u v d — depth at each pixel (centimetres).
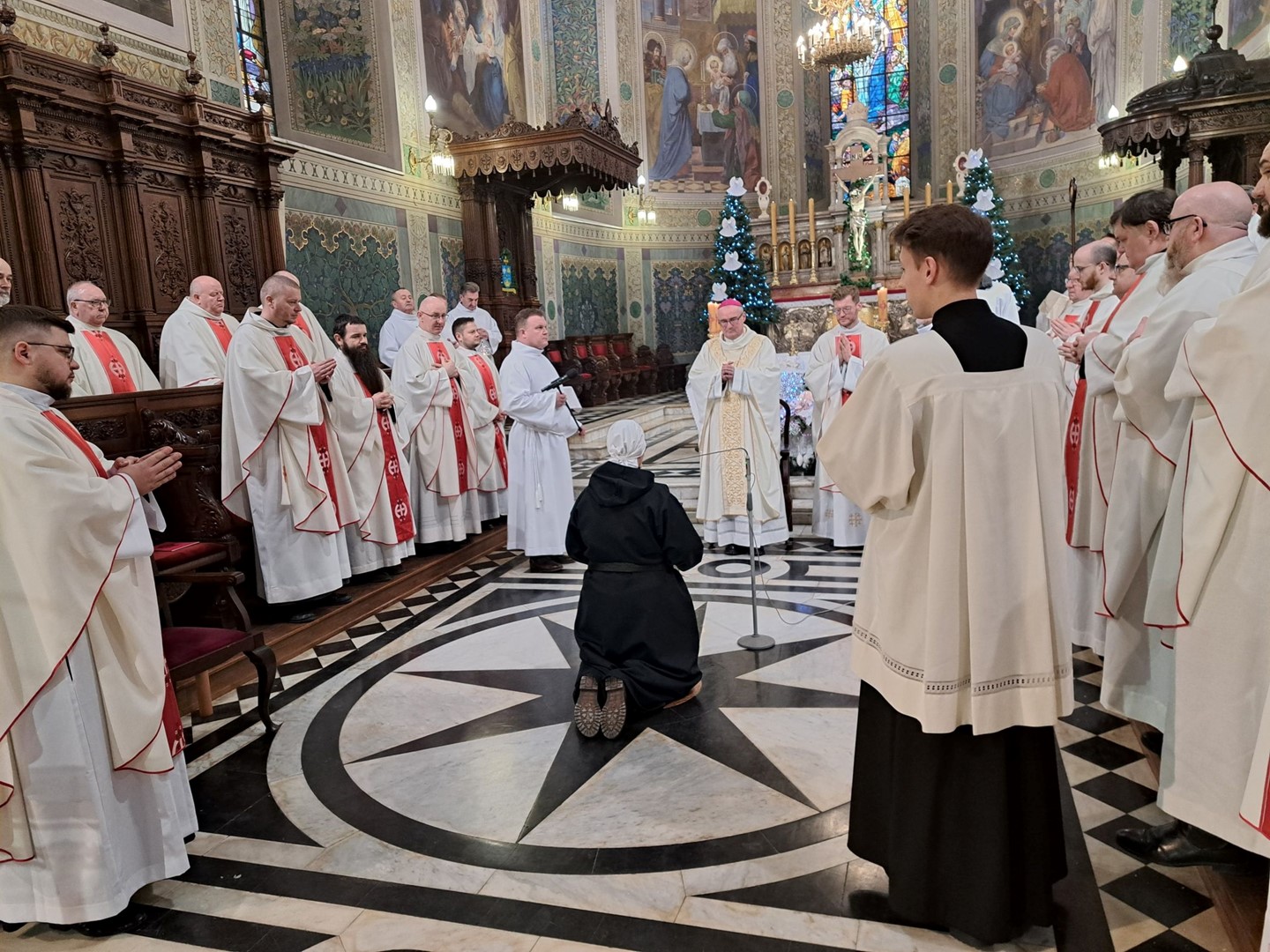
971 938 235
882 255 1627
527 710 409
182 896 276
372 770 357
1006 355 217
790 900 259
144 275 745
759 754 353
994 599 213
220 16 890
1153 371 271
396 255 1166
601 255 1792
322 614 536
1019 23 1669
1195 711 221
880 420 220
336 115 1072
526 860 287
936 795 228
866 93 1945
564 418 666
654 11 1844
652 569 395
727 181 1955
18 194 655
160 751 266
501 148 1211
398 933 254
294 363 542
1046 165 1642
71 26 725
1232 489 208
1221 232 271
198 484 448
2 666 244
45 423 253
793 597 562
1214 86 827
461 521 701
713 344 682
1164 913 243
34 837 251
